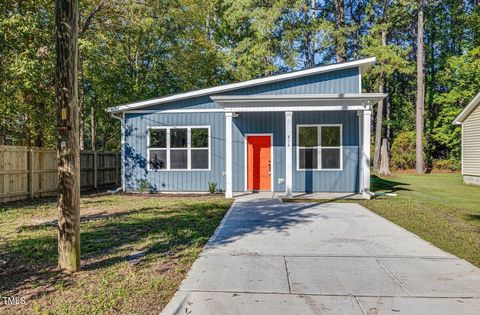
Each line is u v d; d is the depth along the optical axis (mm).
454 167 27359
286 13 23109
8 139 16875
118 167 17734
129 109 13570
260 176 13391
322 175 13016
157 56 22828
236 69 23953
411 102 31781
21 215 8414
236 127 13414
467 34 28422
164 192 13547
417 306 3451
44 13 11750
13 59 10602
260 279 4141
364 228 6953
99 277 4160
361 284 3998
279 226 7137
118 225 7160
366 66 13250
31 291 3760
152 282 3994
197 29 23203
